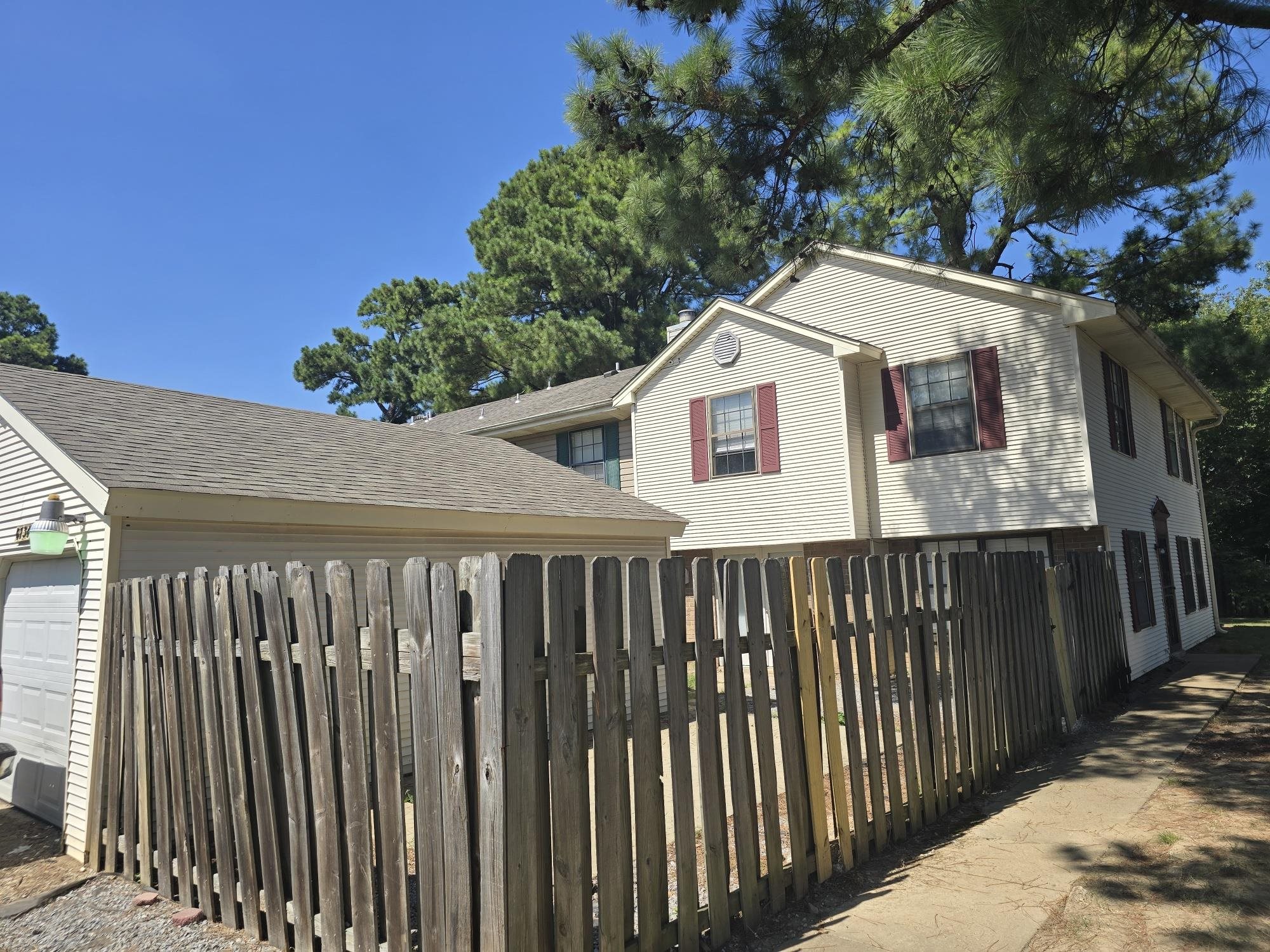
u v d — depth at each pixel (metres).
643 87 7.79
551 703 3.18
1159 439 16.17
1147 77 6.41
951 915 3.94
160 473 6.43
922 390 13.26
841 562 4.80
